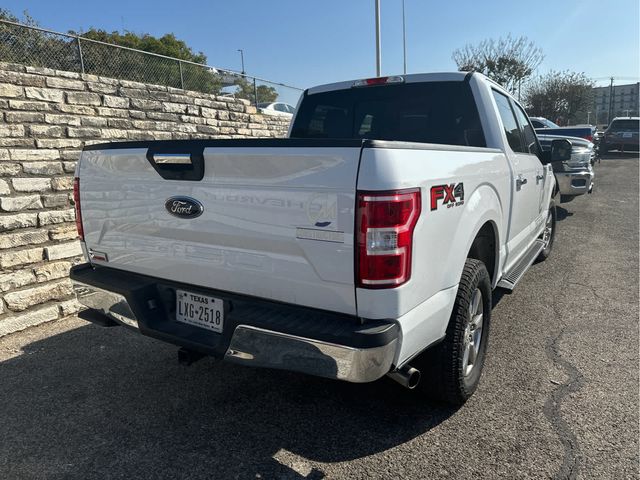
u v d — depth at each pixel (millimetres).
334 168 1996
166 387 3221
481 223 2857
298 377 3332
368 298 2023
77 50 7473
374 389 3139
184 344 2541
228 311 2467
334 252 2049
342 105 4156
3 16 13031
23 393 3152
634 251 6547
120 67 8195
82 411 2941
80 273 3047
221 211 2355
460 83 3648
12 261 4168
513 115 4355
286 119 10953
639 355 3506
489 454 2473
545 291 4973
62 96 5926
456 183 2480
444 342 2617
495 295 4871
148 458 2504
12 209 4344
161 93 7590
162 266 2691
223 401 3039
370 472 2369
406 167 2041
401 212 1988
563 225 8445
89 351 3773
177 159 2420
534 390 3059
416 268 2131
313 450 2545
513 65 32375
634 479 2270
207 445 2604
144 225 2695
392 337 2033
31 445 2619
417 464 2416
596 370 3297
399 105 3896
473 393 3004
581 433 2617
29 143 5293
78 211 3053
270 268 2256
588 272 5617
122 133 6684
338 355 2020
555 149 4871
